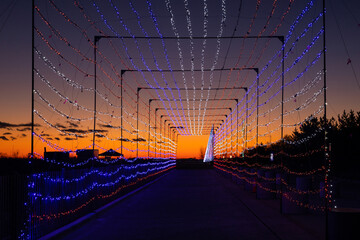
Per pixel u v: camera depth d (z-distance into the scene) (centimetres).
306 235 981
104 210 1448
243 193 2159
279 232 1023
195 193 2202
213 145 6769
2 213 766
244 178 2433
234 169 3225
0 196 761
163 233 1043
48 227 979
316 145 3084
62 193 1083
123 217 1327
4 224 772
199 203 1716
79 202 1237
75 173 1200
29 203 868
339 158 2973
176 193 2206
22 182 839
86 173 1319
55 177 1033
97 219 1288
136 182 2384
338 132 2989
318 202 1652
